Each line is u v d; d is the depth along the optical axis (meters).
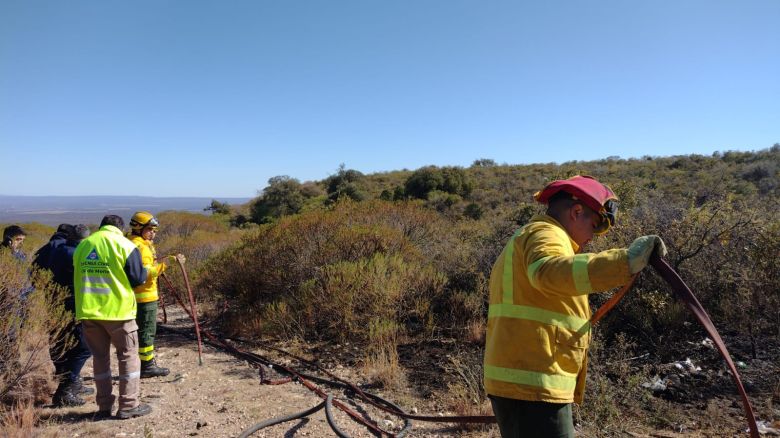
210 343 7.67
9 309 4.81
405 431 4.29
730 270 5.73
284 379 5.90
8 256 5.05
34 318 4.75
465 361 5.68
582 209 2.10
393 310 7.11
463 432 4.24
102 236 4.72
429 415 4.67
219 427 4.55
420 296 7.50
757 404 4.31
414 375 5.69
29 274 5.14
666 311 5.84
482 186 31.27
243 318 8.46
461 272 8.10
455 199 25.70
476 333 6.56
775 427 3.92
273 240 9.16
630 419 4.13
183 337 8.19
